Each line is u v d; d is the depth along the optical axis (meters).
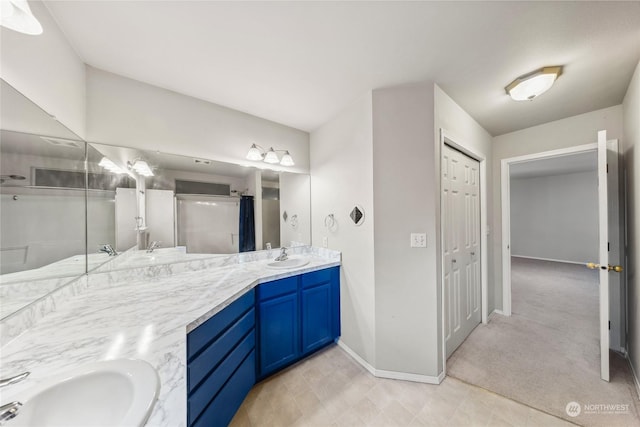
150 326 0.99
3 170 0.87
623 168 1.96
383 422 1.37
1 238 0.87
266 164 2.29
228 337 1.33
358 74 1.59
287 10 1.10
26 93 0.98
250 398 1.57
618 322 2.00
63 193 1.21
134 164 1.62
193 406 1.04
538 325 2.47
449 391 1.59
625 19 1.13
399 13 1.11
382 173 1.77
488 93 1.83
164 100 1.75
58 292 1.17
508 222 2.71
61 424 0.65
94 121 1.48
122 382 0.72
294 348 1.88
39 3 1.03
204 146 1.93
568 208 5.60
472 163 2.43
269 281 1.74
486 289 2.52
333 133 2.23
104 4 1.06
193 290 1.43
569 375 1.71
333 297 2.13
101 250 1.47
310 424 1.37
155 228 1.71
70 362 0.77
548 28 1.20
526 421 1.36
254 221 2.23
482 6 1.08
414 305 1.70
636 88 1.53
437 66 1.51
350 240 2.04
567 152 2.27
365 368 1.87
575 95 1.85
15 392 0.64
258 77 1.62
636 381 1.59
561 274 4.50
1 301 0.86
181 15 1.12
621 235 1.98
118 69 1.52
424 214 1.68
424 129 1.68
